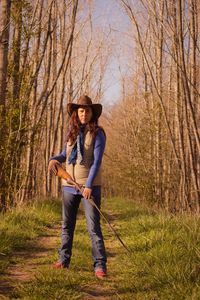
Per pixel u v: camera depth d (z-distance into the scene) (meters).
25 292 4.26
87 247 6.84
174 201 15.80
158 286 4.58
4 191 11.45
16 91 11.77
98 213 5.04
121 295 4.37
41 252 6.64
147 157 19.14
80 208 14.66
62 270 5.07
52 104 21.53
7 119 11.27
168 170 17.20
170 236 6.49
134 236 7.71
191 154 10.48
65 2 20.14
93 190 5.00
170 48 10.75
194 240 5.95
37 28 12.57
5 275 5.07
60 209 12.66
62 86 20.28
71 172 5.10
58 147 23.16
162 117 17.23
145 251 6.11
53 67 19.70
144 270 5.20
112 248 7.11
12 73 11.73
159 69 15.88
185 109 10.59
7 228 7.75
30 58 12.23
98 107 5.06
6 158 11.34
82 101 5.03
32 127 12.41
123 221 11.34
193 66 11.47
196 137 9.58
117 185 33.59
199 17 11.03
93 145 5.04
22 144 12.08
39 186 21.92
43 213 10.80
